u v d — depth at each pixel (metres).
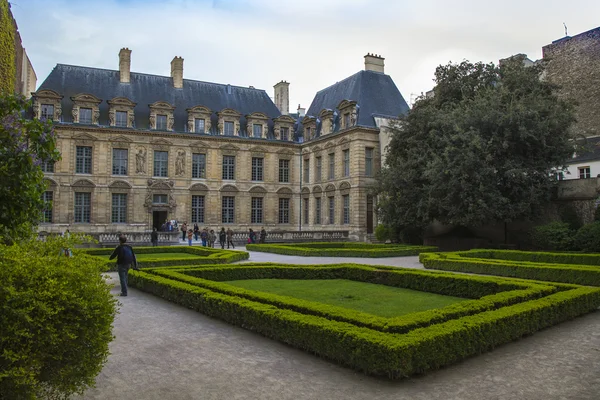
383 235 42.75
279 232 45.66
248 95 59.75
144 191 50.91
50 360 5.51
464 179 31.45
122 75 53.12
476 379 7.90
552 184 32.91
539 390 7.43
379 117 49.69
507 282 14.05
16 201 8.38
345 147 50.00
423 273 16.33
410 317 9.51
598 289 13.31
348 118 50.09
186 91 55.97
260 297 11.95
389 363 7.60
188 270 18.12
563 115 31.86
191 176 53.28
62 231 47.19
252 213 56.09
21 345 5.18
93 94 50.75
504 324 9.74
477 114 32.09
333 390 7.44
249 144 55.94
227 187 54.62
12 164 8.20
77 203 48.62
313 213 55.91
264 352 9.45
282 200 57.75
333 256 32.44
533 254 25.19
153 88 54.38
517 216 32.84
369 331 8.50
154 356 9.23
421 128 38.25
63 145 47.78
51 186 47.16
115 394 7.27
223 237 39.88
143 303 14.73
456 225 40.53
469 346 8.84
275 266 19.83
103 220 49.16
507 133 31.25
